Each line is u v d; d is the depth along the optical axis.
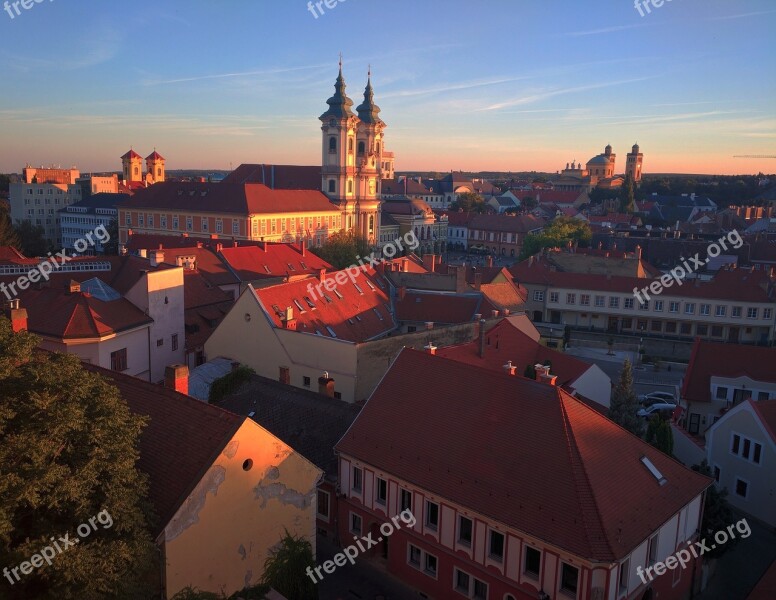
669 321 106.50
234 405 48.19
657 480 34.59
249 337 59.78
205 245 104.88
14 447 23.09
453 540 35.16
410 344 58.31
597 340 105.06
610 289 108.19
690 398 62.28
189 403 32.53
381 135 185.75
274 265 100.62
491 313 70.94
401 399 40.62
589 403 52.72
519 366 56.47
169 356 65.81
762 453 47.50
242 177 191.25
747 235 159.38
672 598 35.97
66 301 58.44
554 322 112.75
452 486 35.06
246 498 30.59
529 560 32.19
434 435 37.84
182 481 28.98
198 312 75.12
